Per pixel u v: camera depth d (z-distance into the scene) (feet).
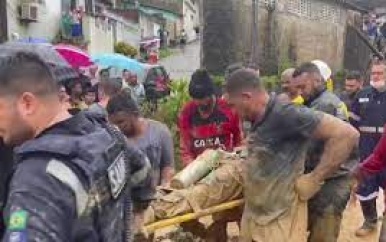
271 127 13.25
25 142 6.25
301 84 17.34
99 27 76.23
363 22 80.74
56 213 5.85
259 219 13.52
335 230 15.11
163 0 165.48
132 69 50.60
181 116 18.13
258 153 13.43
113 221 6.68
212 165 14.15
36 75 6.21
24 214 5.76
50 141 6.13
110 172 6.58
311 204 15.06
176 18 169.89
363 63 75.87
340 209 15.08
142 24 127.03
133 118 14.10
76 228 6.05
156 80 49.62
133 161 8.46
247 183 13.61
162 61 108.88
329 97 17.24
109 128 7.10
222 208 13.71
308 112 13.14
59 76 7.21
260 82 13.34
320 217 15.01
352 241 22.21
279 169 13.32
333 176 14.97
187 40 171.94
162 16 153.07
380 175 22.41
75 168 6.07
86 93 19.40
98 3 83.30
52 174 5.94
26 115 6.21
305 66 17.47
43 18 54.90
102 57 51.24
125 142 7.29
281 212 13.35
